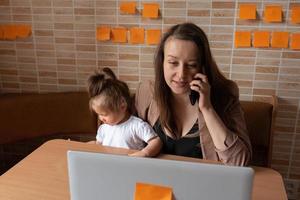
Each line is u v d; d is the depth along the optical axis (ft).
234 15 6.04
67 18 6.71
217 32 6.21
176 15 6.26
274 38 6.00
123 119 4.83
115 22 6.55
